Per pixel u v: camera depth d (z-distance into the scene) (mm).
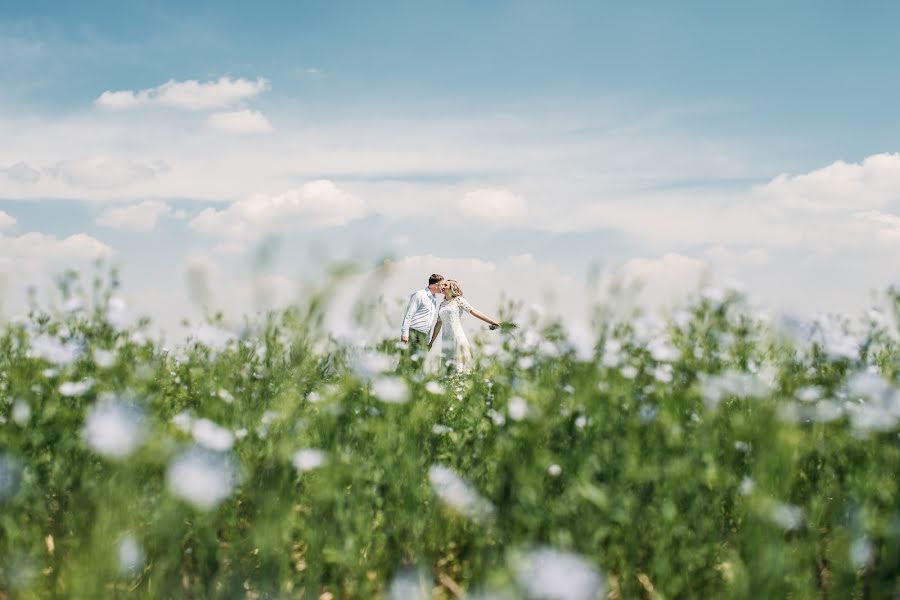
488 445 3273
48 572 2539
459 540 2912
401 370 3977
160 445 2287
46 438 2947
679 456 2717
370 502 2875
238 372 3543
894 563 2363
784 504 2488
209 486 2262
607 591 2459
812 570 2625
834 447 3096
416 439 3104
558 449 2875
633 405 2977
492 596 1790
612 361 3322
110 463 2467
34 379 3273
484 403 3914
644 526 2652
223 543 2771
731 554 2627
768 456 2451
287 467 2596
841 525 2783
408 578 2516
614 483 2594
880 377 3449
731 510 2992
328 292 2691
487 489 2943
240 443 2801
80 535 2367
